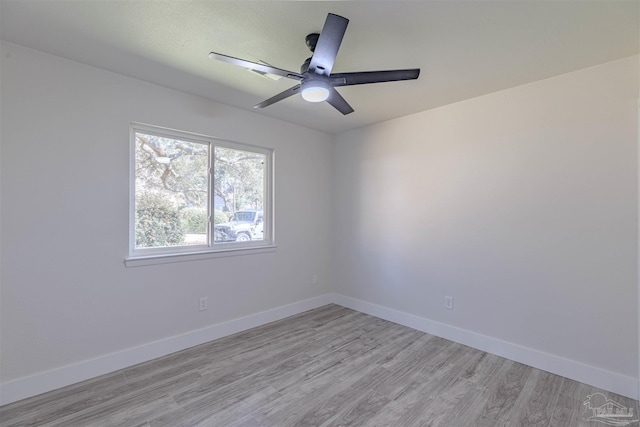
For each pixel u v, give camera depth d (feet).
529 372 7.63
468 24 5.52
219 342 9.33
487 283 8.79
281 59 6.89
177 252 8.90
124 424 5.72
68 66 6.92
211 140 9.64
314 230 12.72
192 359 8.23
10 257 6.30
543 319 7.78
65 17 5.38
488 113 8.73
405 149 10.80
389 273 11.32
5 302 6.24
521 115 8.12
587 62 6.88
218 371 7.63
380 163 11.61
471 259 9.12
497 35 5.86
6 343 6.25
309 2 4.97
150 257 8.17
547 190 7.71
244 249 10.28
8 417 5.84
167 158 8.80
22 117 6.39
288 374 7.51
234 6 5.09
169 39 6.10
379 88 8.30
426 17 5.31
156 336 8.32
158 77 7.83
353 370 7.72
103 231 7.45
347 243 12.89
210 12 5.25
